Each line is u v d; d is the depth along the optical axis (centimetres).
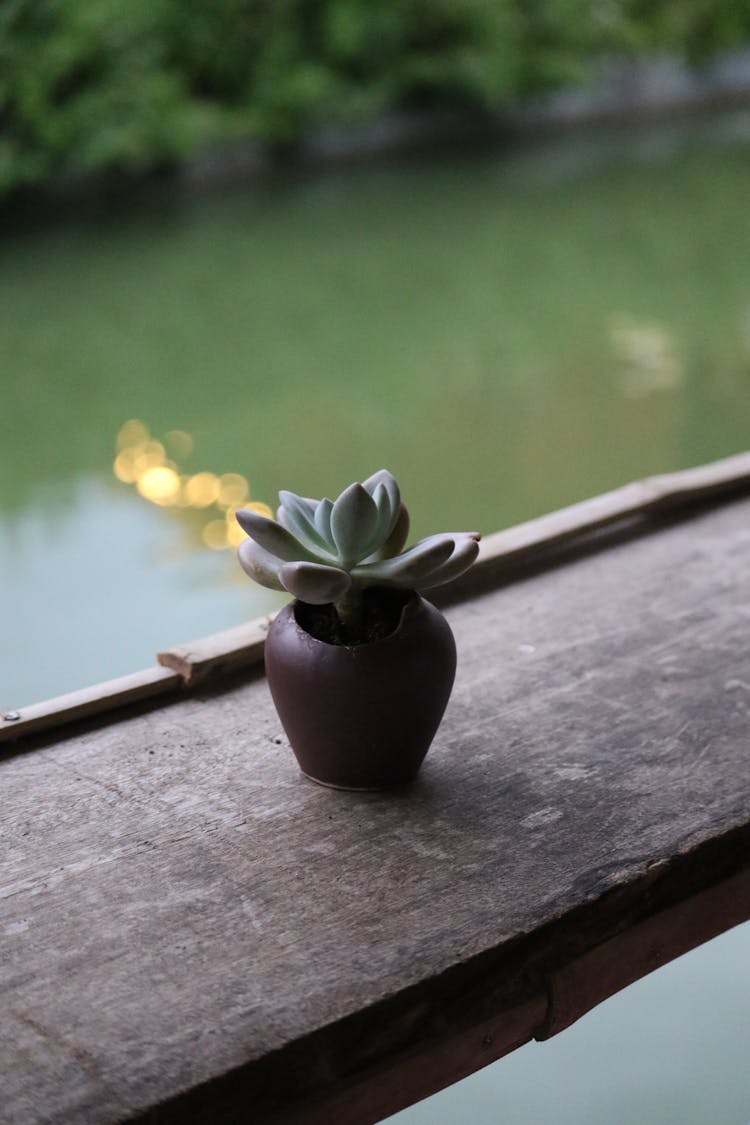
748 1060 163
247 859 100
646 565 154
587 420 439
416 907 94
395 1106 87
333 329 569
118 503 379
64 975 88
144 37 834
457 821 104
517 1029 93
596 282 639
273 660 106
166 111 839
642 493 167
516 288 631
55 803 108
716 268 658
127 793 109
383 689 103
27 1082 78
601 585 149
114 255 715
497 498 371
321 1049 83
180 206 845
